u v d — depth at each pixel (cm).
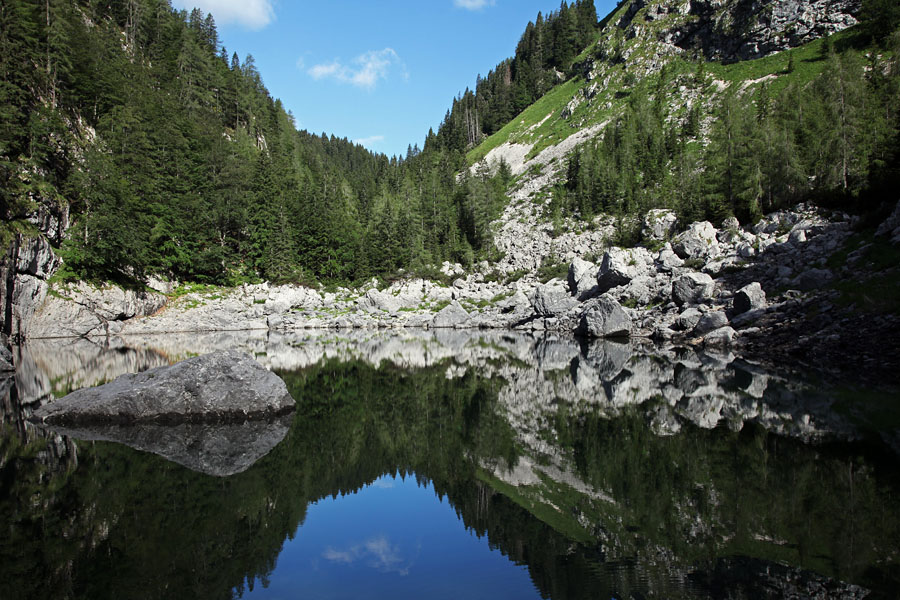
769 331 3250
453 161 14400
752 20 11044
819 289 3356
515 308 7050
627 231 7544
